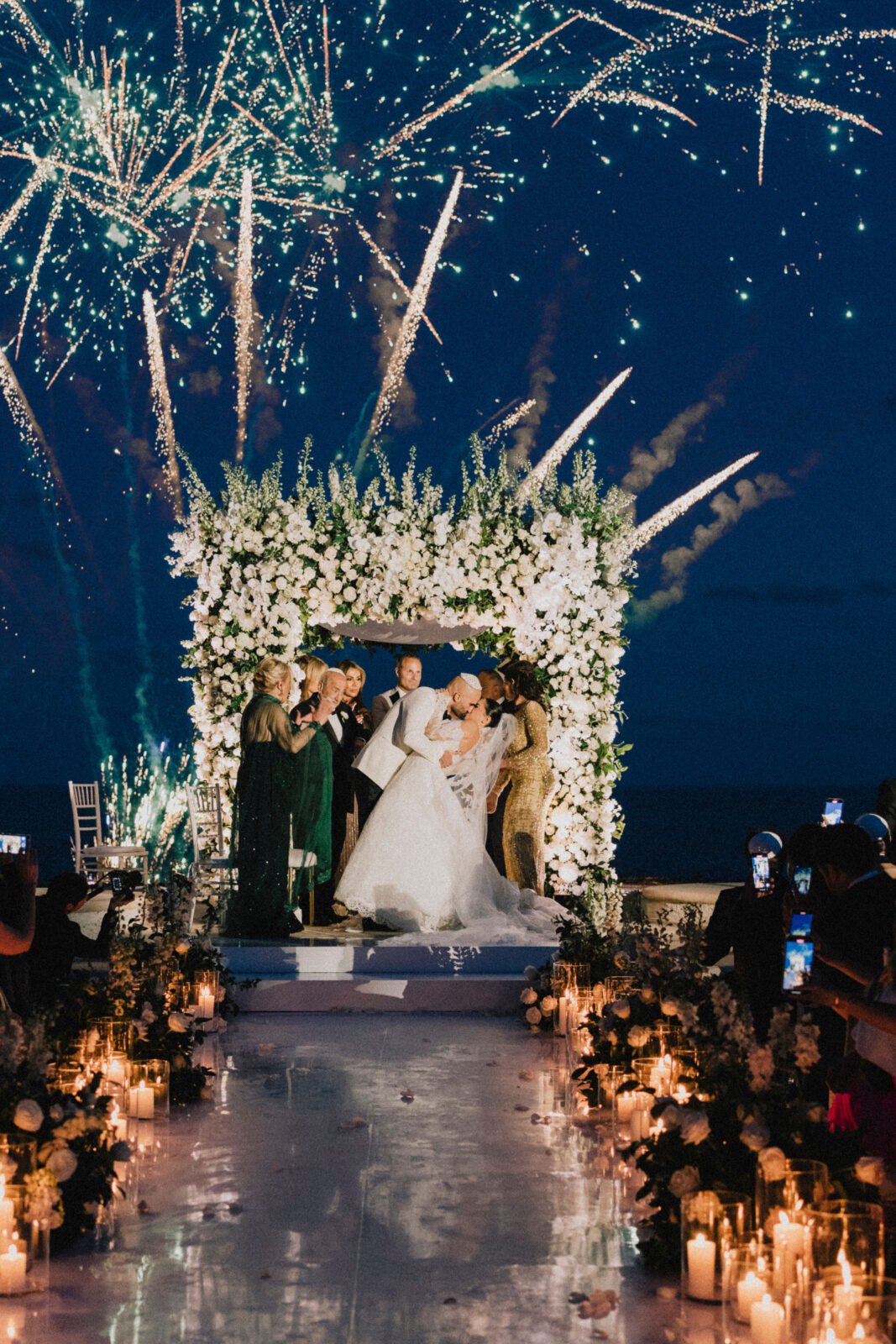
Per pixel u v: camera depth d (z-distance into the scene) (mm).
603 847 11500
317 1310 3918
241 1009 9164
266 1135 5926
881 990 3984
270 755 9969
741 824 76312
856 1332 3037
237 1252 4430
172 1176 5297
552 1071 7289
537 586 11273
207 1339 3697
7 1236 3982
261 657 11188
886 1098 4074
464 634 11836
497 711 10898
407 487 11359
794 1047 4133
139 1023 5992
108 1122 4828
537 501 11562
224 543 11219
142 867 12211
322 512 11336
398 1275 4219
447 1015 9078
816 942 4324
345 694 11352
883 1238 3494
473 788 10344
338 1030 8531
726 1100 4293
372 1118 6230
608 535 11648
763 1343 3430
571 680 11453
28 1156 4012
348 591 11211
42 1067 4332
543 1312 3912
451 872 9969
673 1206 4258
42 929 6398
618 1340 3703
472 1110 6398
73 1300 3984
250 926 9859
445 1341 3695
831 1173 3766
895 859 6613
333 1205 4938
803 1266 3377
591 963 7781
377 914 9820
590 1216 4824
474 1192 5105
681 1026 5551
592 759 11484
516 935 9711
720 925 6133
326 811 10305
